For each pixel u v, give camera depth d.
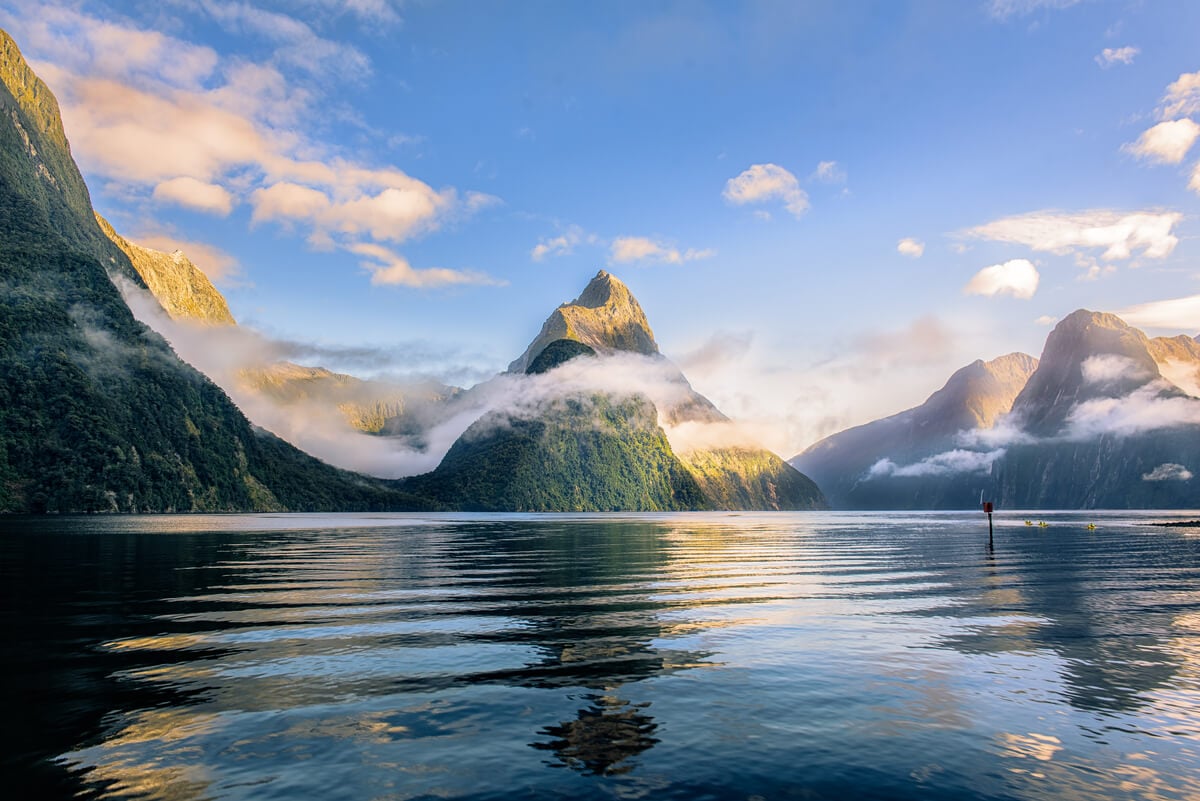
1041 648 20.42
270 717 13.77
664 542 76.12
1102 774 11.61
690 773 11.37
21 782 10.68
